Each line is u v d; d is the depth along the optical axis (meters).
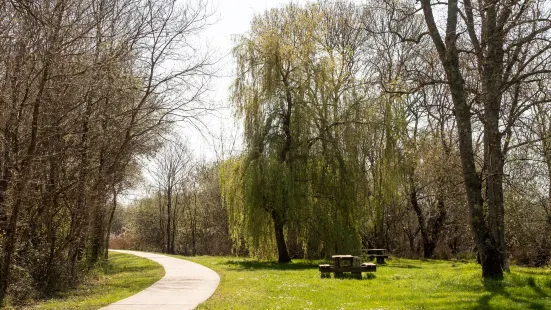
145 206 63.91
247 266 24.09
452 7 15.27
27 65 12.38
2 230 13.17
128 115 17.22
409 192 35.12
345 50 26.58
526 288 12.18
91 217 17.86
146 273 21.44
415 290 13.13
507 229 23.86
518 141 21.28
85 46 13.75
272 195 24.47
